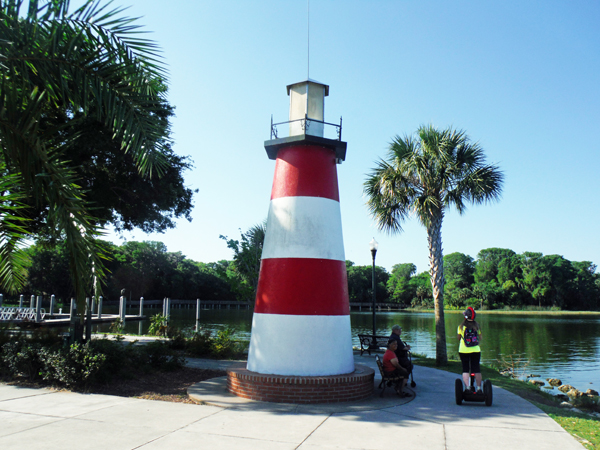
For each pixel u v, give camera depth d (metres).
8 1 6.15
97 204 14.88
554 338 34.16
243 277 23.70
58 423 5.74
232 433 5.51
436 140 14.86
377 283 127.56
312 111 9.48
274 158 9.85
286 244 8.58
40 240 11.83
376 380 10.41
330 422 6.22
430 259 14.81
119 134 6.85
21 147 6.25
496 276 116.56
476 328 7.94
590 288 111.31
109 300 83.62
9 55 6.11
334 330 8.38
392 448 5.05
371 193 16.39
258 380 7.75
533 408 7.43
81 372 8.06
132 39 6.77
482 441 5.40
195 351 14.74
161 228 19.09
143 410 6.59
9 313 33.00
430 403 7.77
